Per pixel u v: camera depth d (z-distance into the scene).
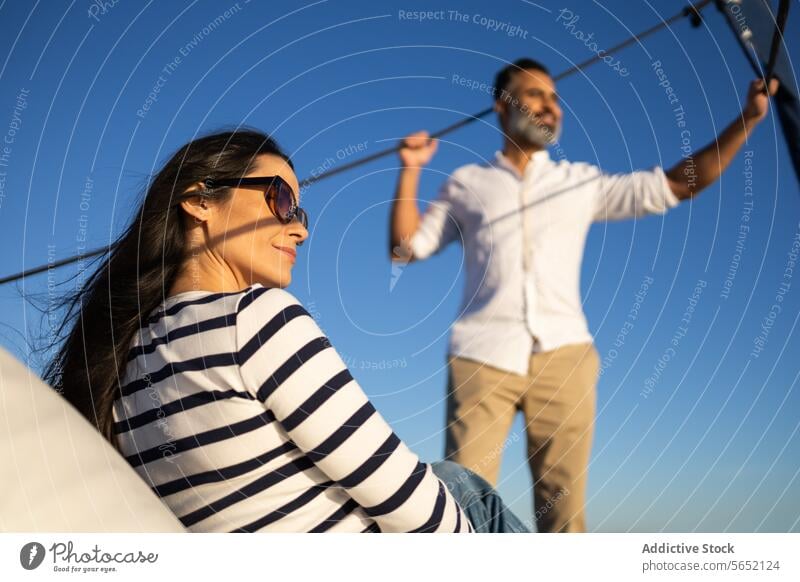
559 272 2.94
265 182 1.25
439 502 1.05
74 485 0.78
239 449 1.00
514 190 2.98
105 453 0.85
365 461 0.99
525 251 2.92
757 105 2.90
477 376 2.87
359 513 1.06
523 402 2.85
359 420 0.99
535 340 2.85
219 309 1.01
